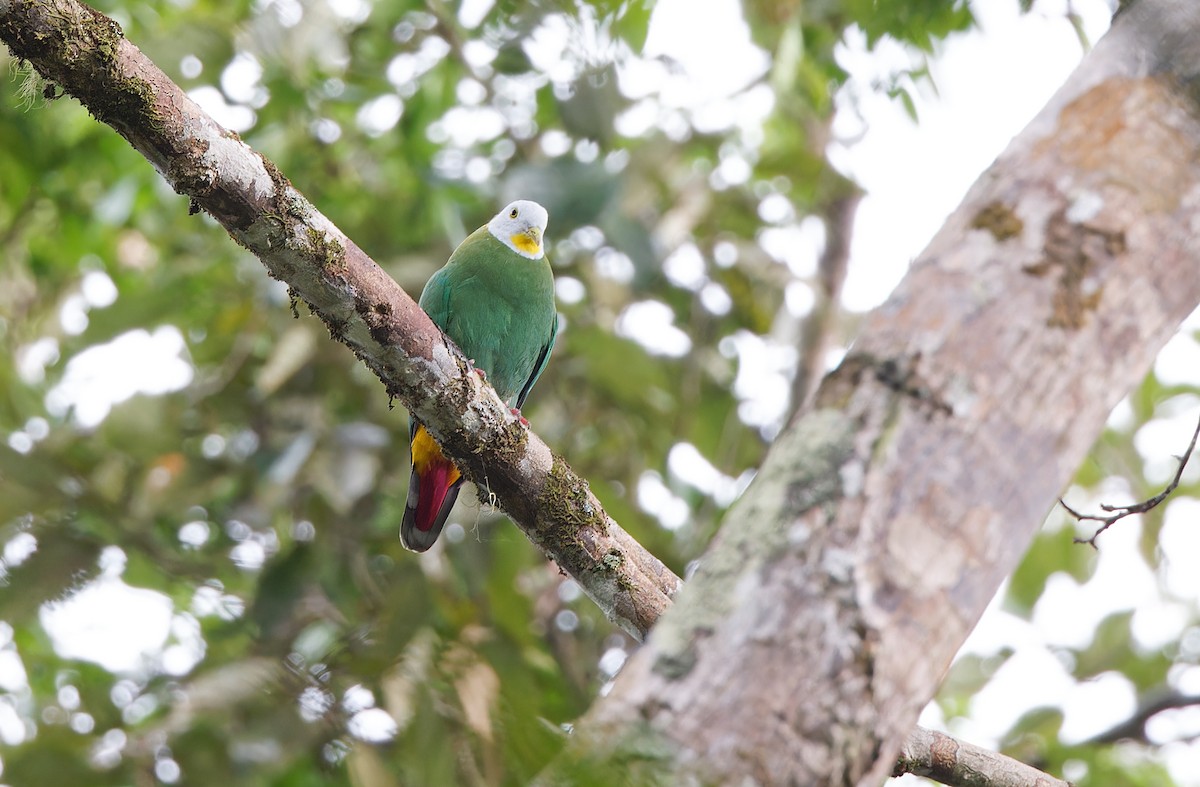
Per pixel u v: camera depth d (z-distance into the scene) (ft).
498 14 39.50
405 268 39.65
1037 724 39.32
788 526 13.16
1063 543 41.04
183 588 35.55
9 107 38.40
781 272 44.19
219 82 39.60
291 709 26.48
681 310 44.34
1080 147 14.67
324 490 36.40
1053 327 13.69
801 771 12.19
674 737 12.36
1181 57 15.02
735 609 12.91
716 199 43.78
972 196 14.80
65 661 35.32
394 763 25.81
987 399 13.42
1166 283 14.23
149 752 25.98
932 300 13.99
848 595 12.76
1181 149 14.66
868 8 32.40
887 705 12.64
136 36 41.01
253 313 40.75
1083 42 25.66
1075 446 13.65
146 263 47.44
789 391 44.57
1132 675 41.65
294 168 41.75
